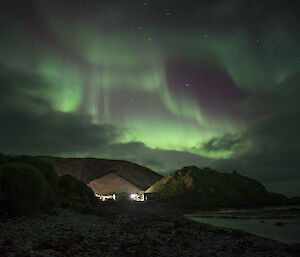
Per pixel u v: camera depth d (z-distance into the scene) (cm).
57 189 2748
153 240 1255
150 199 6244
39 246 895
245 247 1229
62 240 1012
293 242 1492
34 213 1598
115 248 1003
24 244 913
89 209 2448
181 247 1160
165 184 6694
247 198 6291
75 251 897
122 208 3809
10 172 1530
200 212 4412
